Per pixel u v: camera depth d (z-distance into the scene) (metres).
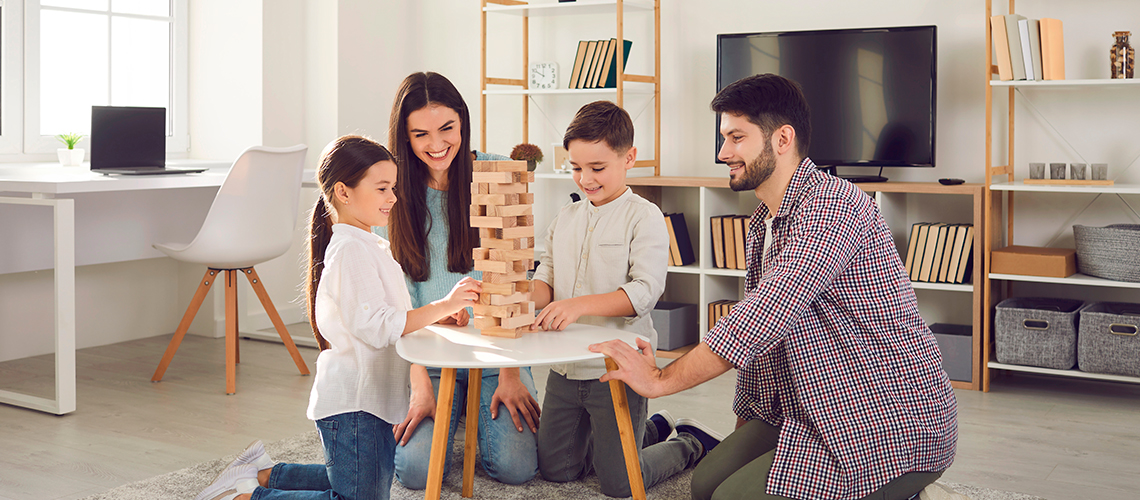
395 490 2.18
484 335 1.79
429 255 2.15
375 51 4.49
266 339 4.02
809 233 1.55
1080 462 2.46
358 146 1.76
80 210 3.47
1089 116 3.35
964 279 3.32
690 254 3.89
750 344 1.55
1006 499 2.17
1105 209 3.35
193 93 4.29
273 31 4.20
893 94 3.46
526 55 4.28
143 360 3.61
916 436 1.57
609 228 2.05
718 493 1.66
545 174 4.03
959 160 3.56
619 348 1.63
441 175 2.16
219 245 3.09
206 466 2.37
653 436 2.36
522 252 1.77
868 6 3.67
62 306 2.81
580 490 2.18
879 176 3.52
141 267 4.05
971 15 3.49
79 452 2.49
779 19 3.83
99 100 3.96
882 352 1.59
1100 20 3.29
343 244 1.73
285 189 3.21
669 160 4.10
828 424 1.58
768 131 1.64
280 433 2.67
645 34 4.09
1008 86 3.39
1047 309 3.24
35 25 3.70
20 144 3.68
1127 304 3.25
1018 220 3.49
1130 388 3.26
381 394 1.75
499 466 2.20
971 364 3.25
